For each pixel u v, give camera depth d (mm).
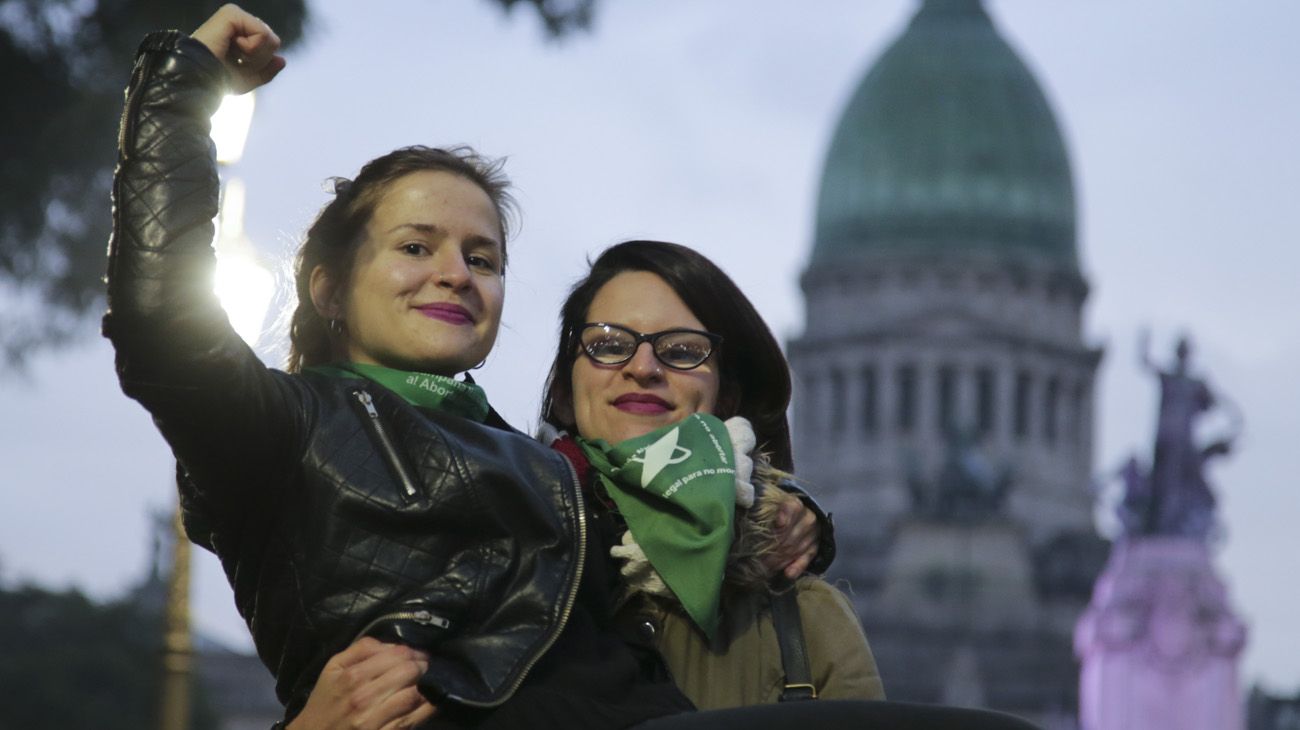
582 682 6871
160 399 6566
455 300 7461
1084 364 171875
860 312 169500
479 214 7609
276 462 6789
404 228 7500
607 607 7309
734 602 8172
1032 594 151875
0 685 96438
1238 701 98812
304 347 7961
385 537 6809
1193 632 99062
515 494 6938
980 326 168000
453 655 6781
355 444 6863
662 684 7117
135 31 27656
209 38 6996
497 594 6863
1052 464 168125
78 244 29438
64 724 96438
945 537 152500
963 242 170500
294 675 6930
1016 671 149500
